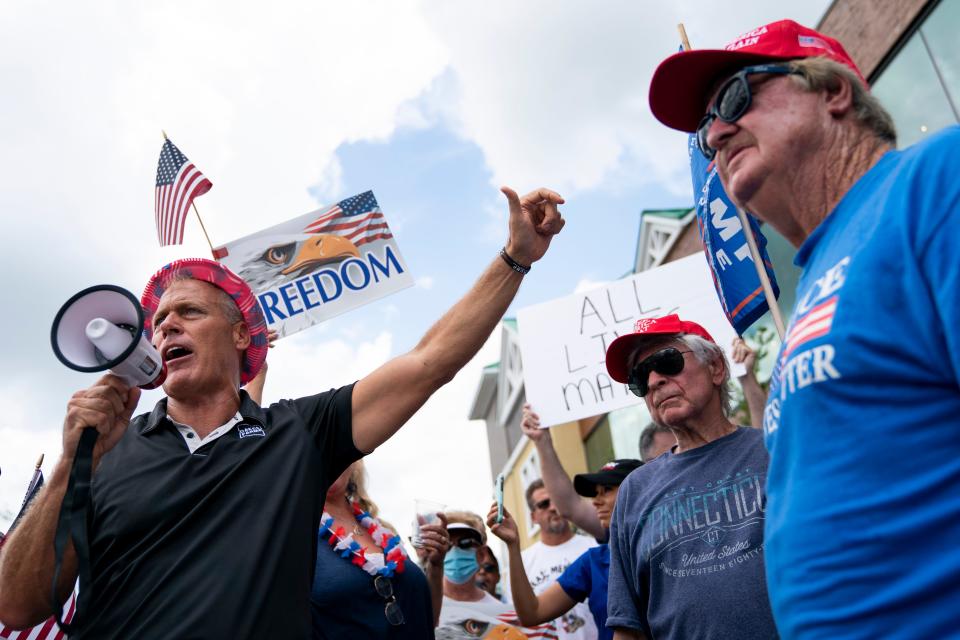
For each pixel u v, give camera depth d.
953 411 1.31
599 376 5.20
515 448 23.55
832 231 1.60
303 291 4.72
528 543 21.44
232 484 2.27
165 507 2.21
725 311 3.62
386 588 3.33
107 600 2.11
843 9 8.59
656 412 3.26
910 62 7.68
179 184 4.69
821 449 1.43
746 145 1.79
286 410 2.54
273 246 4.80
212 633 2.00
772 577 1.52
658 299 5.16
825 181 1.72
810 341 1.48
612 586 3.14
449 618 4.52
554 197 2.64
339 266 4.75
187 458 2.32
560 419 5.17
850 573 1.34
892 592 1.30
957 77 7.03
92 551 2.21
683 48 3.62
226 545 2.14
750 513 2.75
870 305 1.40
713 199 3.65
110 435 2.11
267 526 2.19
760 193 1.79
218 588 2.06
